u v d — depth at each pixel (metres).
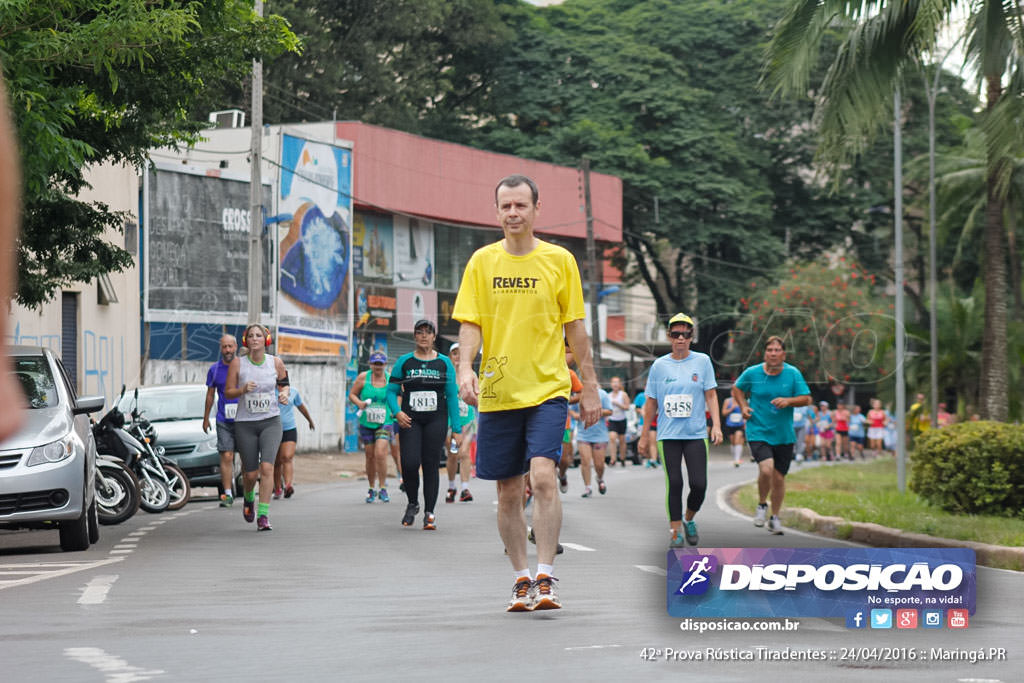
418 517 19.30
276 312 46.16
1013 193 36.19
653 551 14.20
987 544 14.55
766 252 63.00
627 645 7.55
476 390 8.75
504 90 63.47
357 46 60.81
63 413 15.23
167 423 25.41
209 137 47.19
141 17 15.63
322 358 48.12
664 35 64.94
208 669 6.89
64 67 17.39
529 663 6.97
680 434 14.54
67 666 7.04
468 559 13.40
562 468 24.56
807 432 51.72
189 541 15.76
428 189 53.50
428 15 60.41
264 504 17.20
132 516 20.36
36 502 14.45
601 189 60.44
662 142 62.94
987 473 19.41
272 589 10.84
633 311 77.69
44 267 21.45
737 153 63.22
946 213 59.59
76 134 19.89
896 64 22.81
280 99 59.25
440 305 54.44
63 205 20.55
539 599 8.99
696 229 62.47
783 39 23.16
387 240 51.97
